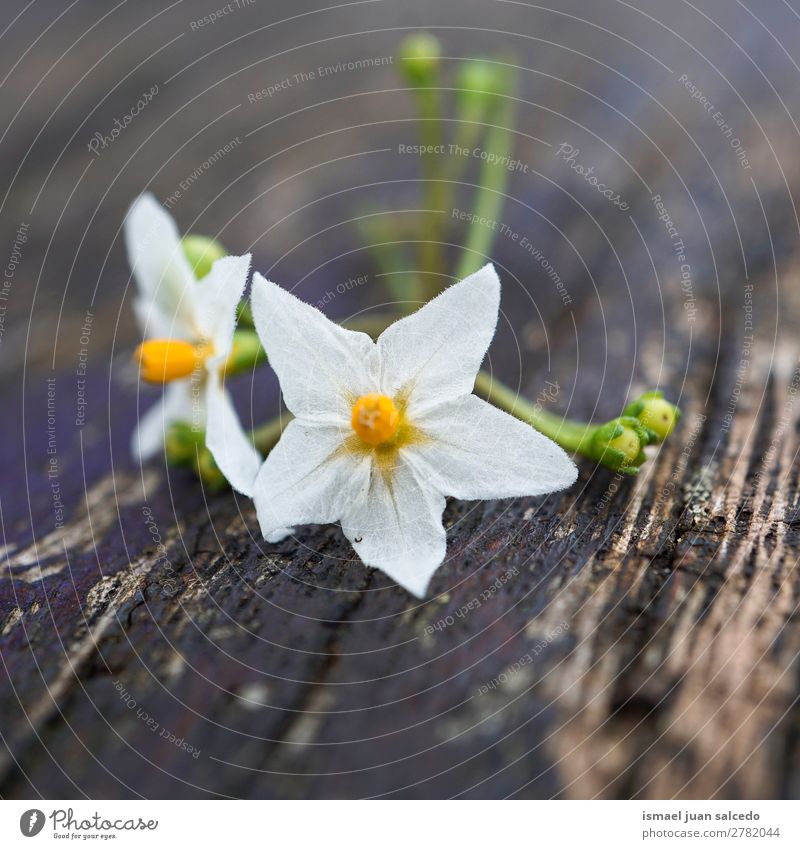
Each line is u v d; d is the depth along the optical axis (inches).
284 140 5.7
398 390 3.4
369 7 6.9
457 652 3.2
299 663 3.2
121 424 4.2
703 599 3.2
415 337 3.3
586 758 3.0
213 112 6.0
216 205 5.2
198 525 3.7
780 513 3.4
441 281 4.6
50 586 3.5
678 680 3.1
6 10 7.1
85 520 3.8
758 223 4.7
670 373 4.1
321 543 3.5
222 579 3.4
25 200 5.3
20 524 3.8
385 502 3.3
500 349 4.3
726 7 6.5
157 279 3.8
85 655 3.3
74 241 5.1
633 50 6.1
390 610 3.3
